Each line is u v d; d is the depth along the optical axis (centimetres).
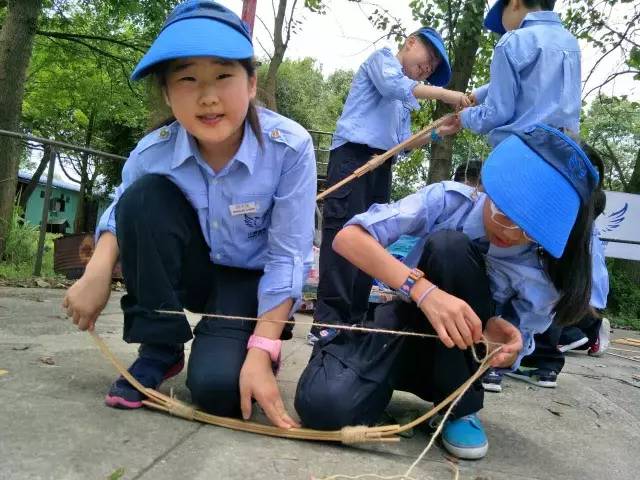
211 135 139
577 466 148
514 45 221
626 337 546
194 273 165
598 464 152
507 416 193
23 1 586
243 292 166
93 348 210
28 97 1361
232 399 144
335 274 255
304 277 158
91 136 1552
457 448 143
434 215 156
